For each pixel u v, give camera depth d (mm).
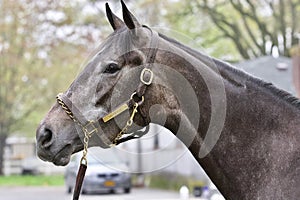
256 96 4105
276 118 4051
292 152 3955
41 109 42469
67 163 4023
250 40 35250
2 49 37906
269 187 3938
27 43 36250
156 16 27875
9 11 35906
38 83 39625
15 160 46094
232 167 4051
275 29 29953
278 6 30297
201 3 30531
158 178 25531
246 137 4047
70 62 32625
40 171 45656
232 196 4074
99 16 31594
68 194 24172
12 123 43156
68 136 3994
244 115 4066
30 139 55969
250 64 21719
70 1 32000
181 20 31328
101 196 20812
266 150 4004
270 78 20281
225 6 32156
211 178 4168
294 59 19438
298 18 29344
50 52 35438
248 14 30422
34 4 34062
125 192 22156
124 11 3971
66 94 4020
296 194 3832
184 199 17016
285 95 4117
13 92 40375
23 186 32594
